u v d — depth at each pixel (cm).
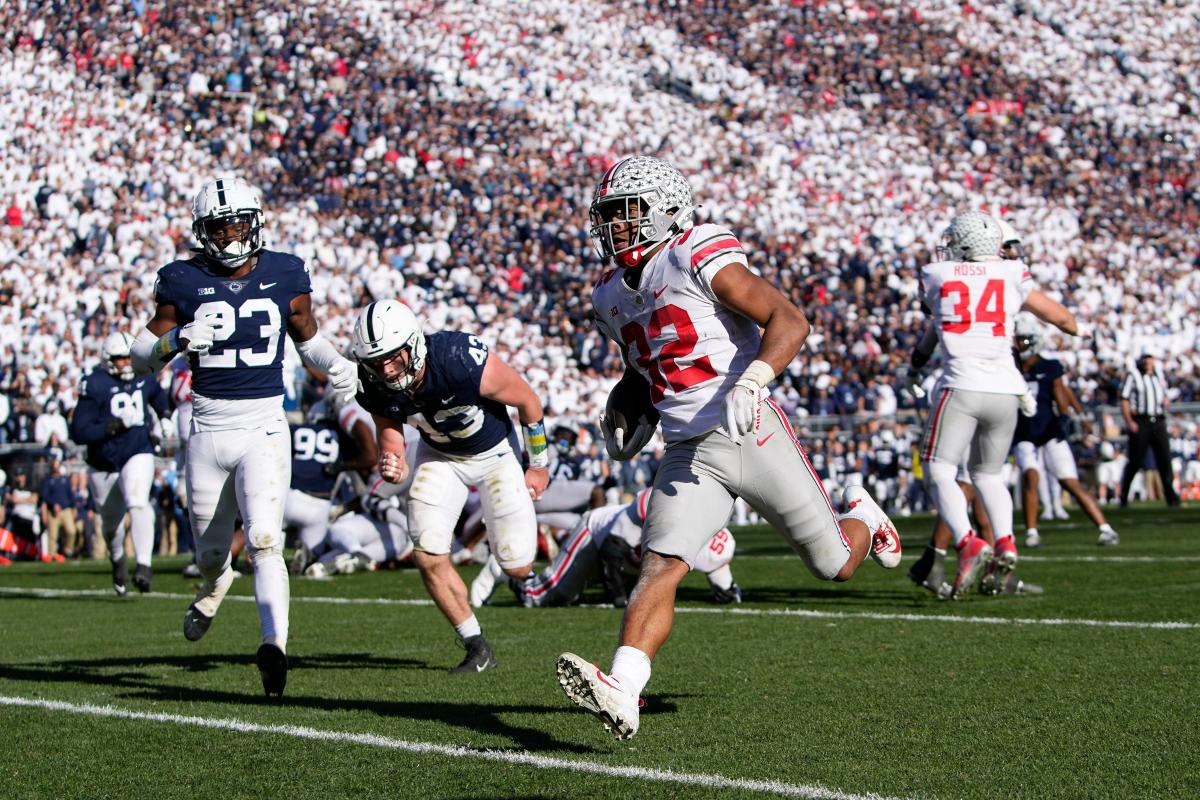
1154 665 1583
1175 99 11531
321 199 8025
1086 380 7994
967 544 2322
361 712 1428
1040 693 1425
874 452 6444
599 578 2578
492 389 1655
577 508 3550
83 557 5031
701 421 1230
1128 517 5081
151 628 2316
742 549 4125
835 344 7400
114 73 8300
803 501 1255
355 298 7319
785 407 6875
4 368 5831
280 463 1586
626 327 1264
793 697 1443
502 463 1747
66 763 1207
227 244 1570
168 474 4959
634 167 1218
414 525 1697
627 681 1102
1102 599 2298
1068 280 9294
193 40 8662
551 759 1161
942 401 2334
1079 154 10825
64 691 1616
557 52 10100
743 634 1984
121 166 7581
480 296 7600
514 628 2167
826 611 2272
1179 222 10331
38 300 6378
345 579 3350
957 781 1052
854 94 10850
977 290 2308
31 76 7881
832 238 8906
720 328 1219
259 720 1391
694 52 10762
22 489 4903
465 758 1179
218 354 1570
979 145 10544
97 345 5916
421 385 1602
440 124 9006
